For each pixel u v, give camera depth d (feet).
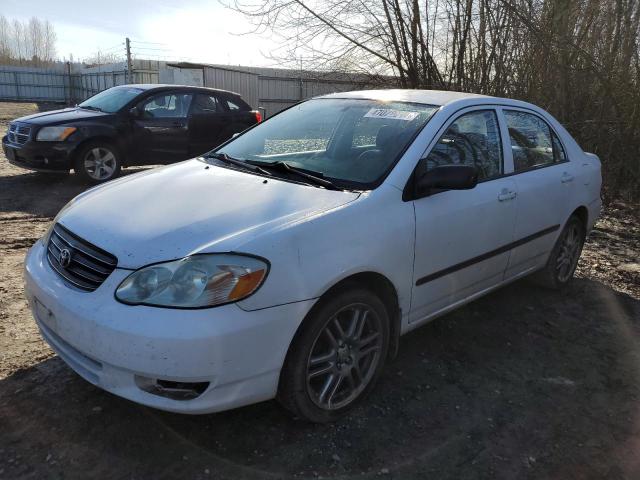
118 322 7.29
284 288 7.75
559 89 29.09
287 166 10.43
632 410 9.94
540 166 13.74
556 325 13.39
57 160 26.25
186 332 7.13
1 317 11.99
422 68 30.48
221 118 31.94
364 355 9.29
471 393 10.17
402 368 10.91
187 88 31.07
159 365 7.16
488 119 12.34
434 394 10.06
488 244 11.62
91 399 9.25
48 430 8.46
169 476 7.68
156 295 7.36
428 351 11.69
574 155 15.26
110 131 27.53
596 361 11.71
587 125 28.43
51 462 7.81
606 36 28.12
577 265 17.43
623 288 16.37
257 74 72.74
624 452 8.75
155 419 8.84
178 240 7.86
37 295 8.57
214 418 8.98
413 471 8.05
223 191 9.45
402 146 10.34
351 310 8.91
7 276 14.52
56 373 9.95
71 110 28.96
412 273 9.78
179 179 10.28
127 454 8.05
